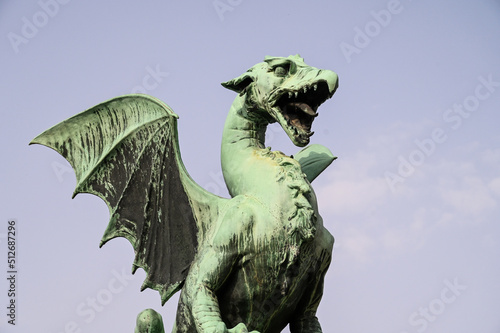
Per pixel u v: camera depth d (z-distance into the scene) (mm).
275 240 4250
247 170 4535
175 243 4637
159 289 4637
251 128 4758
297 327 4598
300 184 4312
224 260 4266
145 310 4480
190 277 4359
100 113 4863
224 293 4359
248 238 4270
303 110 4461
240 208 4332
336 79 4312
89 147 4879
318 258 4418
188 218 4613
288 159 4469
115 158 4855
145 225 4727
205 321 4137
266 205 4316
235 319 4371
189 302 4293
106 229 4812
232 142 4719
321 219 4477
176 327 4457
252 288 4293
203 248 4406
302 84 4355
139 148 4785
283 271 4266
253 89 4629
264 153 4586
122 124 4848
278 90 4477
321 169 5137
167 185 4684
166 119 4684
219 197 4555
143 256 4719
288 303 4395
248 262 4273
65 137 4875
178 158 4664
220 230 4320
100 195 4871
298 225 4238
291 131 4445
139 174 4781
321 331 4590
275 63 4570
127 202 4801
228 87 4797
